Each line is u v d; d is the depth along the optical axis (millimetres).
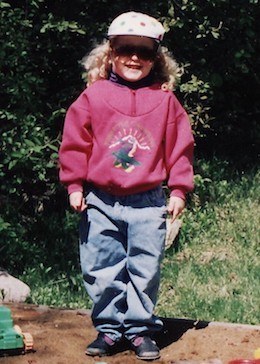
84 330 3656
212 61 5570
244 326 3658
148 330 3383
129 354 3406
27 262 4699
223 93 6008
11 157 4684
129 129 3303
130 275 3359
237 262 4754
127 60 3332
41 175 4840
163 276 4590
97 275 3359
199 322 3701
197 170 5676
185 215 5250
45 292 4340
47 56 5133
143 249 3316
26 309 3906
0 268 4371
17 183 4867
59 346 3467
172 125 3352
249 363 3170
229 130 6070
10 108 4836
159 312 4172
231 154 6031
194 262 4801
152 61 3363
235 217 5266
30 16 4891
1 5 4676
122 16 3385
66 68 5266
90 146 3350
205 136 5863
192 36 5422
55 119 5086
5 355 3350
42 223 5090
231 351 3424
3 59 4707
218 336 3562
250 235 5066
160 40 3373
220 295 4363
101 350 3381
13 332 3355
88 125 3340
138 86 3381
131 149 3295
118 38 3338
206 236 5070
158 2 5273
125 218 3312
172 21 5262
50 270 4645
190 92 5387
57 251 4848
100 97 3328
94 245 3352
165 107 3344
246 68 5578
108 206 3332
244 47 5543
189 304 4238
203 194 5441
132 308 3350
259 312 4121
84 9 5164
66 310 3893
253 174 5762
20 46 4746
